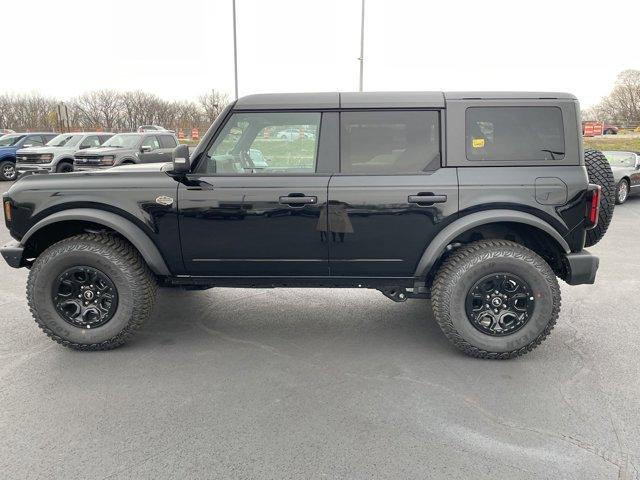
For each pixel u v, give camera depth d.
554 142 3.66
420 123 3.70
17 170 16.47
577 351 3.95
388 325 4.55
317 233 3.75
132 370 3.63
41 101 44.59
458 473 2.51
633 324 4.50
